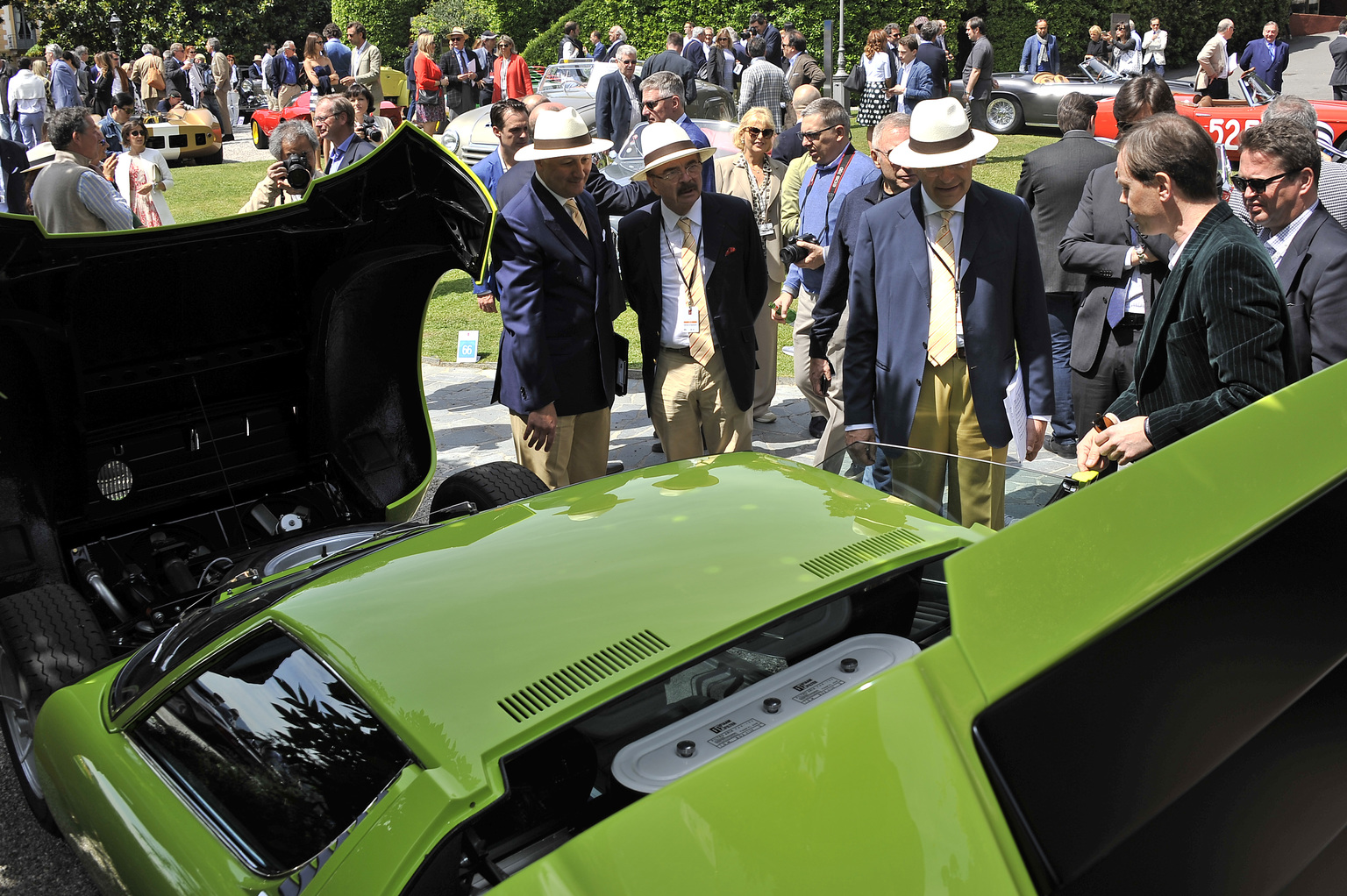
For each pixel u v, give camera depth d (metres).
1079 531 1.53
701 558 2.39
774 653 2.35
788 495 2.75
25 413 3.93
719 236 4.77
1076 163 5.64
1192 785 1.54
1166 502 1.61
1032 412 4.11
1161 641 1.55
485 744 1.86
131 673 2.79
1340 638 1.80
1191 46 26.41
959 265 3.95
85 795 2.52
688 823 1.34
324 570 2.79
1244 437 1.74
